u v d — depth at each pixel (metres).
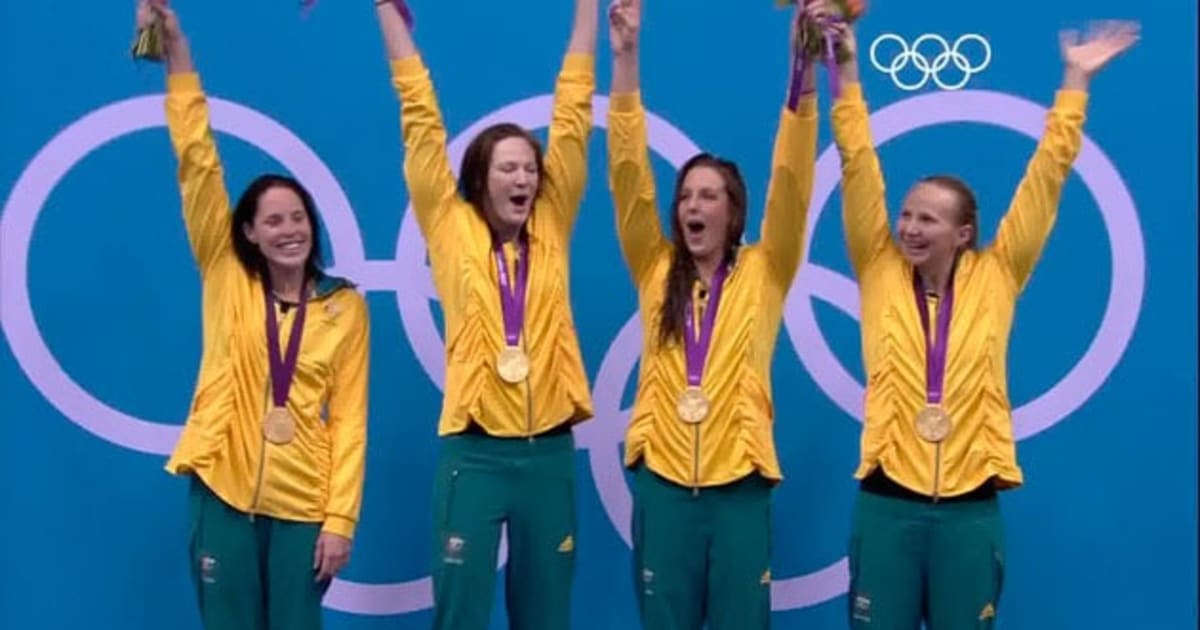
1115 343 9.20
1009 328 8.09
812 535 9.22
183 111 8.00
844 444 9.21
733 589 7.95
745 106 9.19
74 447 9.21
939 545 7.84
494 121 9.19
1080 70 8.05
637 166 8.07
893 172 9.21
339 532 7.92
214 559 7.90
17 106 9.14
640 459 8.08
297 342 7.99
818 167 9.21
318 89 9.16
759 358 8.03
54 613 9.20
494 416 7.84
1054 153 7.98
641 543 8.05
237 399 7.94
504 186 7.88
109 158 9.17
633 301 9.22
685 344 8.01
